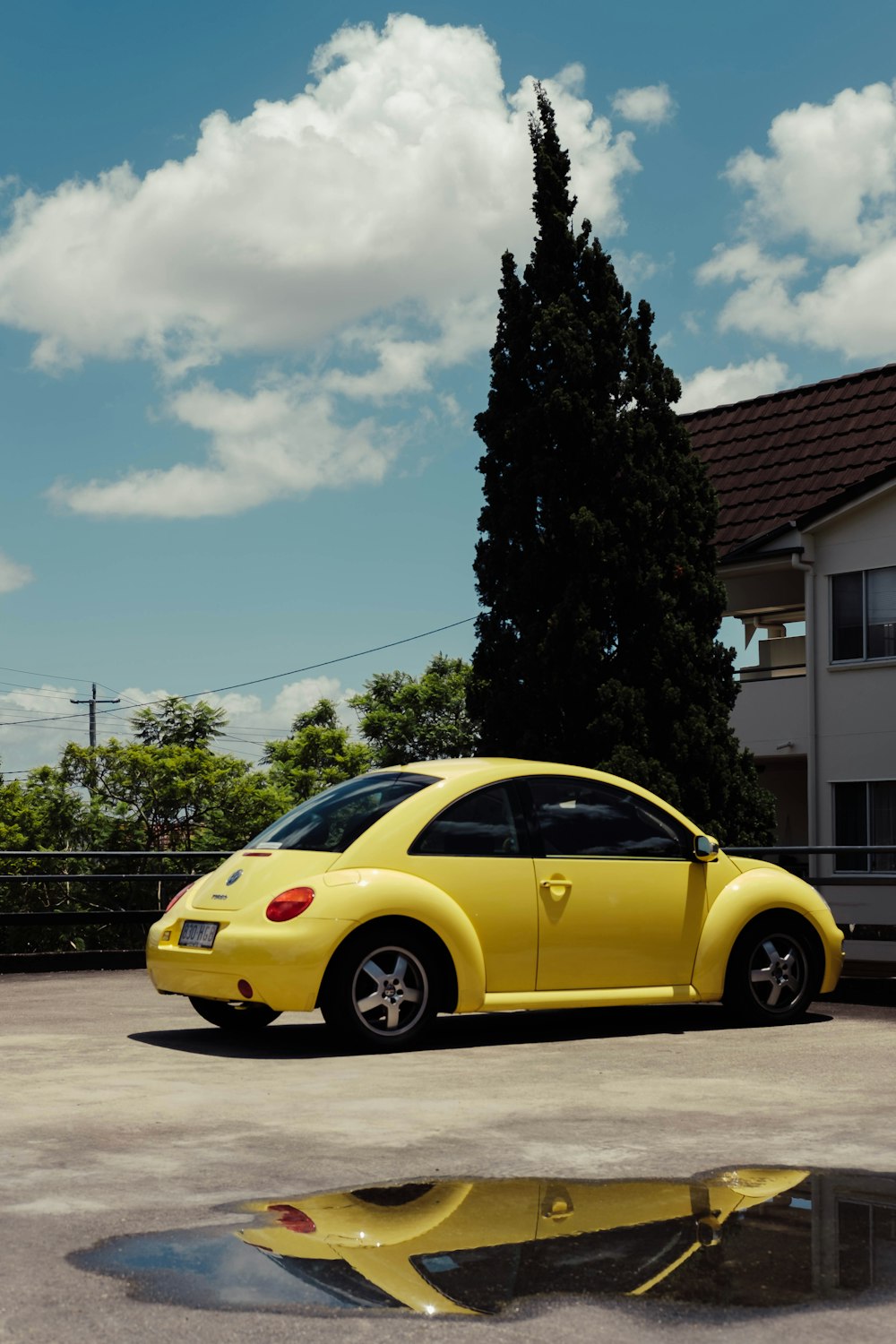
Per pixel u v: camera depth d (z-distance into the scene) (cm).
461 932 880
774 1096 707
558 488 2208
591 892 927
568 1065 805
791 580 2742
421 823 895
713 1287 405
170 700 4506
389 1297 396
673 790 2084
